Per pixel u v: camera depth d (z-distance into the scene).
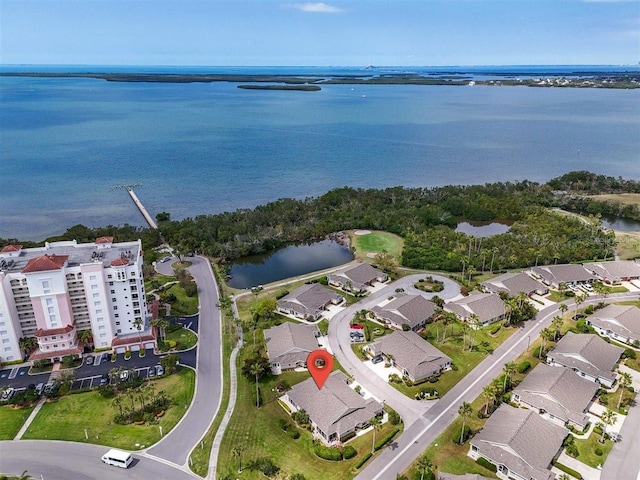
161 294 153.00
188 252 188.38
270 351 120.50
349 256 196.38
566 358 117.19
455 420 99.31
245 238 198.38
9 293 115.62
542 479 81.62
